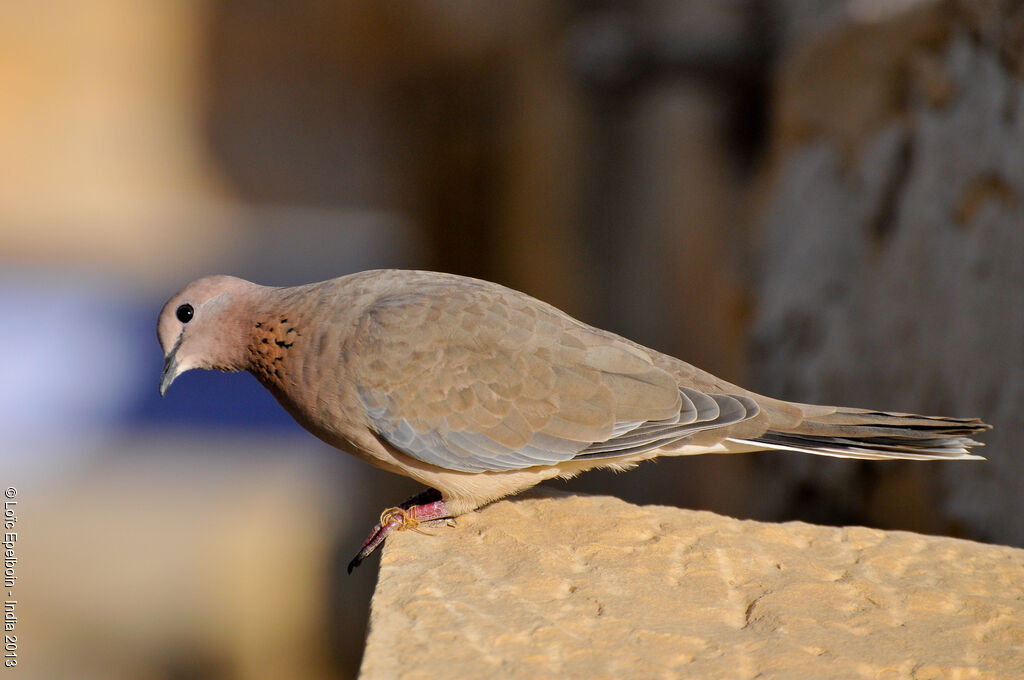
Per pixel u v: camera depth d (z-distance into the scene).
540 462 5.66
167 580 16.25
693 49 16.09
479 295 5.91
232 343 6.22
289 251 28.27
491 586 4.88
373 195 29.45
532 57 19.61
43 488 18.48
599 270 17.28
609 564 5.12
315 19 28.30
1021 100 7.19
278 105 30.17
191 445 20.38
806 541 5.45
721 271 15.28
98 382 21.58
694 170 16.20
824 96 10.27
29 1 29.52
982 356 7.69
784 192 11.06
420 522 5.75
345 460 20.45
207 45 30.00
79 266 27.09
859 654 4.35
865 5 9.89
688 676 4.14
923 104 8.62
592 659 4.25
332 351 5.80
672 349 15.90
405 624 4.47
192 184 30.89
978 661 4.33
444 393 5.64
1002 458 7.45
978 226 7.76
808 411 5.73
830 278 10.11
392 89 27.39
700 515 5.76
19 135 30.14
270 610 16.34
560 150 18.11
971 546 5.43
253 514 18.39
